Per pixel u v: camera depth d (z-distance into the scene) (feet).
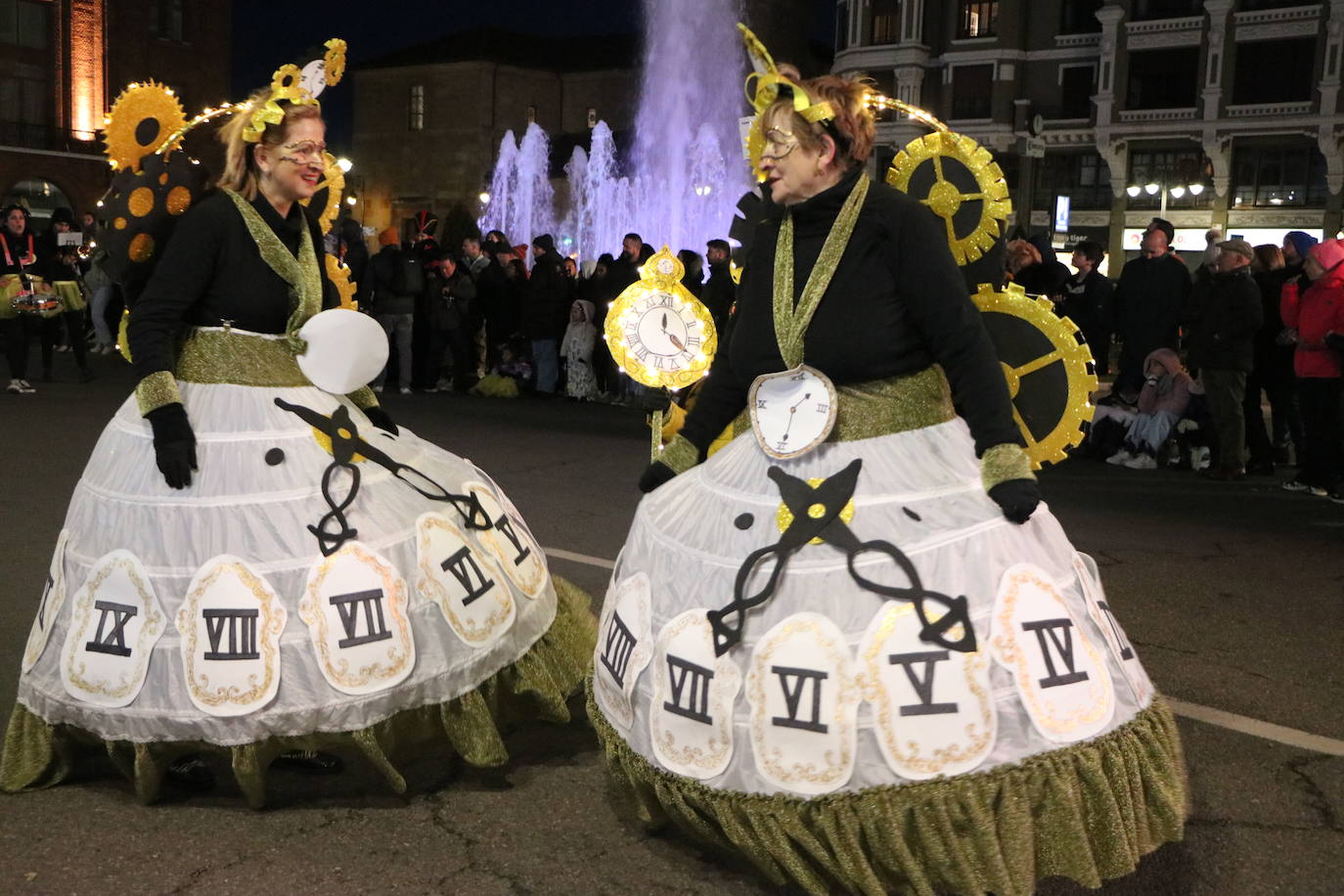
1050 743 8.61
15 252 42.57
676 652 9.41
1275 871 10.43
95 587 10.84
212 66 139.33
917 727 8.57
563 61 207.72
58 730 11.30
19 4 125.29
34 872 10.07
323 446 11.23
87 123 130.62
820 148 9.36
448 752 12.66
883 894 8.66
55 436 33.30
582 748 12.80
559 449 33.68
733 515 9.46
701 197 161.48
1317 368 28.48
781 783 8.85
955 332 9.13
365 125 207.10
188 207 11.46
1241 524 25.30
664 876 10.18
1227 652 16.57
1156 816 9.04
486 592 11.73
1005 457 9.01
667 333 11.67
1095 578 9.99
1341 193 115.34
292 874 10.12
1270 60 116.47
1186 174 124.16
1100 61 123.54
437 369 49.16
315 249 12.31
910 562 8.81
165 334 10.82
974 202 10.12
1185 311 31.58
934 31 132.67
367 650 10.81
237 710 10.50
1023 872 8.48
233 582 10.59
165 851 10.46
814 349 9.45
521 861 10.42
